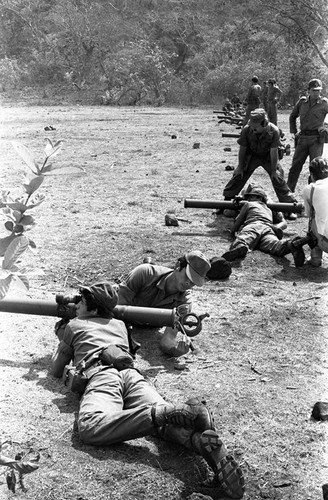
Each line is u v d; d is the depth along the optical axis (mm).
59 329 5789
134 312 5844
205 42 56969
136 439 4656
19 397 5203
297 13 48938
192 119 32156
